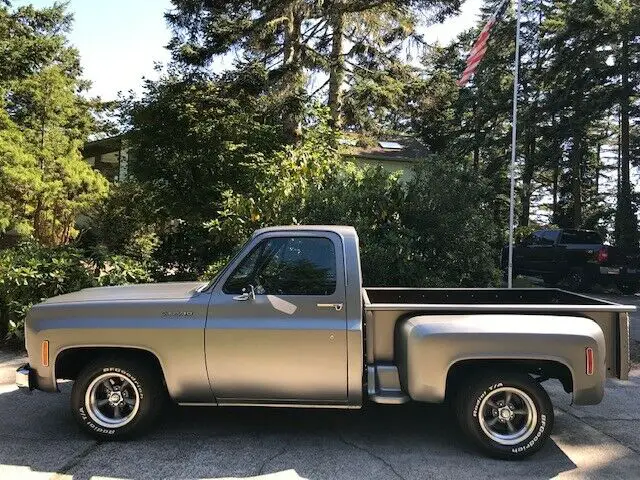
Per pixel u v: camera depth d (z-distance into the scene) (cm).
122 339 441
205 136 1262
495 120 2962
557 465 420
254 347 433
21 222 1261
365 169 978
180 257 1141
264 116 1485
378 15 1700
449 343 421
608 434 488
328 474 399
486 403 432
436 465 416
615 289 1692
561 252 1620
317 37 1941
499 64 2786
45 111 1466
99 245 898
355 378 431
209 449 440
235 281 449
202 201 1219
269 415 519
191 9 1709
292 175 944
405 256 802
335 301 437
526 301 582
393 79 1838
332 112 1769
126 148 1429
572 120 2395
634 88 2219
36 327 453
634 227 2267
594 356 418
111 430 451
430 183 869
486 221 885
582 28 2225
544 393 427
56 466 407
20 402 552
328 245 452
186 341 437
